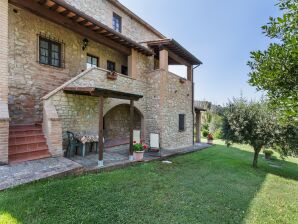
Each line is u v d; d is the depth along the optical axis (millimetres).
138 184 5398
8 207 3406
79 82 7691
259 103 9742
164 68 11891
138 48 10984
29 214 3318
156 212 3926
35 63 7910
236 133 9695
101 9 11289
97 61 10844
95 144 8695
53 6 6613
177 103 13383
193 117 15383
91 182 5035
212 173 7469
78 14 7082
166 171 7191
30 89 7719
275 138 8859
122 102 10453
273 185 6863
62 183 4645
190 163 8984
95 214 3564
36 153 6055
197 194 5098
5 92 5590
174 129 12953
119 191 4754
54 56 8688
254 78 3264
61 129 6699
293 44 2625
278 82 2932
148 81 12305
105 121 11773
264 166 10711
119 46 10227
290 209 4785
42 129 6926
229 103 10359
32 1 6340
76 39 9562
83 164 6672
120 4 12281
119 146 10375
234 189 5855
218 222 3787
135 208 3996
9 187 4012
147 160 8586
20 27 7469
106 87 9039
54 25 8625
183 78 14039
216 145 16844
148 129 12156
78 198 4090
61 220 3266
